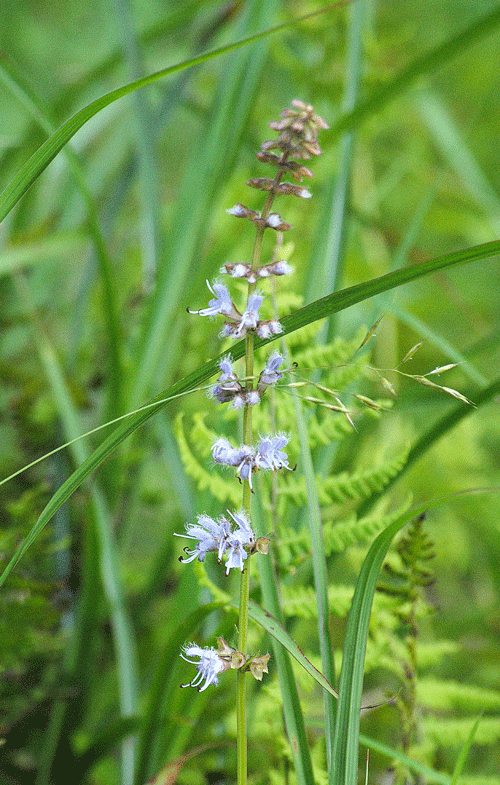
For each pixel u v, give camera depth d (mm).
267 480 937
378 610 917
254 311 828
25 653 965
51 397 1206
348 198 1127
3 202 862
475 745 1062
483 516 1281
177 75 1354
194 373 851
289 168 835
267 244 1256
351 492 921
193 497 1030
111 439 850
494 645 1196
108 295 1001
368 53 1413
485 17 1014
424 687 949
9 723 987
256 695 964
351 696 846
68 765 980
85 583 994
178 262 1116
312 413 936
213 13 1459
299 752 865
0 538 989
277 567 918
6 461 1234
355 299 842
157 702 917
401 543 915
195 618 886
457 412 954
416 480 1285
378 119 1472
